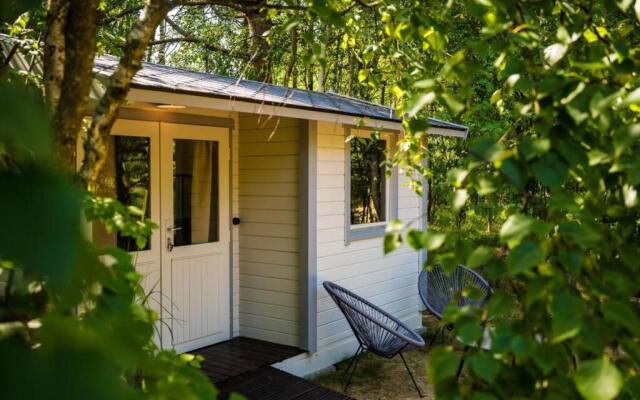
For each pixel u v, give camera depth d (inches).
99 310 38.2
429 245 56.7
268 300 251.4
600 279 58.1
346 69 457.4
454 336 63.9
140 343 21.8
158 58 594.9
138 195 213.2
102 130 84.3
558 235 55.6
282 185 246.2
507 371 55.9
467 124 343.9
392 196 294.7
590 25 76.5
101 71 160.9
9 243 15.4
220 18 530.0
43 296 22.2
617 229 69.0
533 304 55.8
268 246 250.7
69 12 71.6
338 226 259.0
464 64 71.6
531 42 70.8
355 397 225.8
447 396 53.4
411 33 114.2
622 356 58.4
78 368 18.1
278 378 215.3
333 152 254.4
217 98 185.3
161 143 221.6
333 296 227.5
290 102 210.1
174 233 228.5
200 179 238.8
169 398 38.3
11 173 16.0
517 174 54.3
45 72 71.8
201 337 241.1
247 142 253.9
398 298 303.4
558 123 62.6
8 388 17.2
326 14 108.0
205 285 242.2
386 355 224.8
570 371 58.7
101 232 192.4
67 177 17.2
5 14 22.2
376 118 250.1
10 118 15.6
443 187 118.0
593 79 66.3
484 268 59.0
